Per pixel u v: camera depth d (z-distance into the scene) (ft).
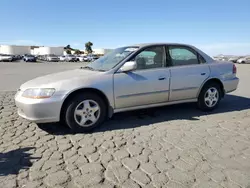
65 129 14.16
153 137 12.94
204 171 9.43
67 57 181.37
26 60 156.25
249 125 15.02
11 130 13.99
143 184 8.54
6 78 43.88
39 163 10.03
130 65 14.11
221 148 11.55
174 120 15.97
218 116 17.02
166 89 15.88
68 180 8.77
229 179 8.86
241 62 136.56
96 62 16.99
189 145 11.89
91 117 13.92
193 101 17.53
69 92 13.10
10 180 8.73
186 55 17.17
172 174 9.20
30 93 13.00
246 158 10.54
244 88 30.99
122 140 12.53
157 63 15.89
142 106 15.40
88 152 11.10
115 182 8.65
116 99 14.40
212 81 17.95
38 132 13.70
